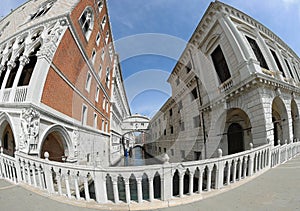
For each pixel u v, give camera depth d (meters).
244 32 11.32
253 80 8.59
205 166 3.78
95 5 13.81
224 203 3.21
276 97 9.77
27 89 6.82
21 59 8.29
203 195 3.54
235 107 10.13
